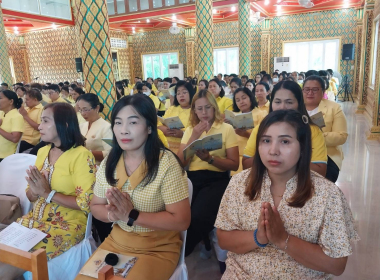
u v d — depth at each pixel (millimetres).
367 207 3266
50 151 2004
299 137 1252
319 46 12852
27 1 10594
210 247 2490
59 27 13734
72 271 1837
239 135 3051
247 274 1340
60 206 1912
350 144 5844
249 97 3420
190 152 2248
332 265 1216
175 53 15672
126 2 11648
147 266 1518
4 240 1716
